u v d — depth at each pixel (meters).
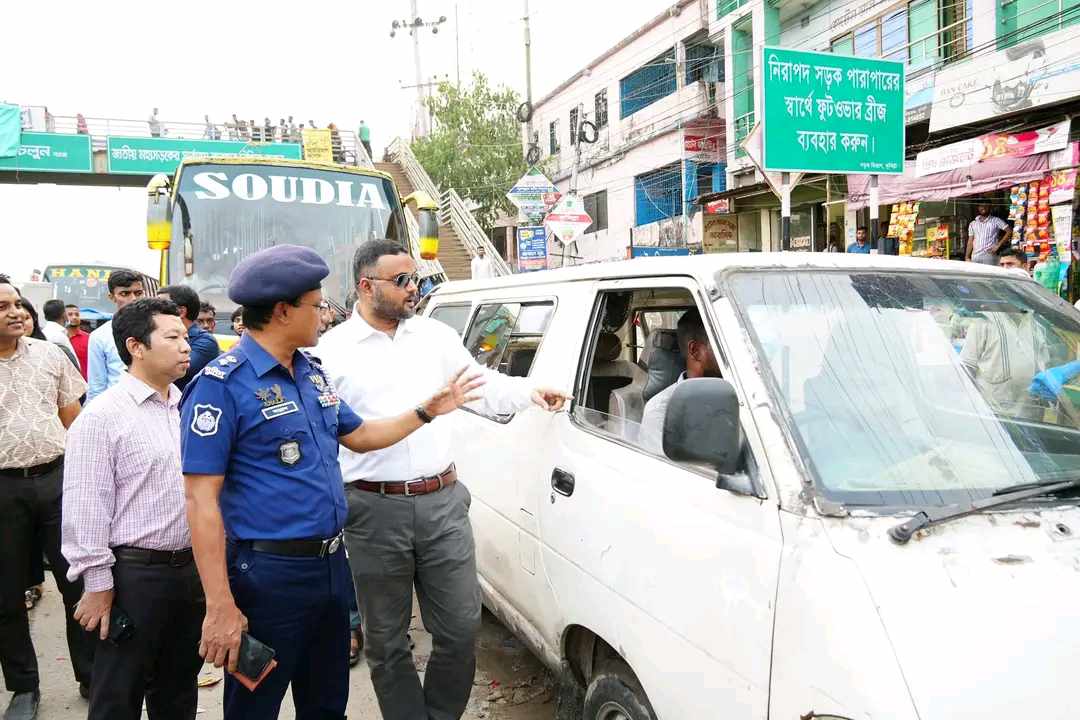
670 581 2.12
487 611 4.61
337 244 7.32
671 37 20.30
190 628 2.88
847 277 2.46
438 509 2.91
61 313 7.43
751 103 16.81
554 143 27.67
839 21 14.28
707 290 2.33
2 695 3.79
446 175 27.58
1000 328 2.41
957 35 11.48
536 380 3.15
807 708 1.63
